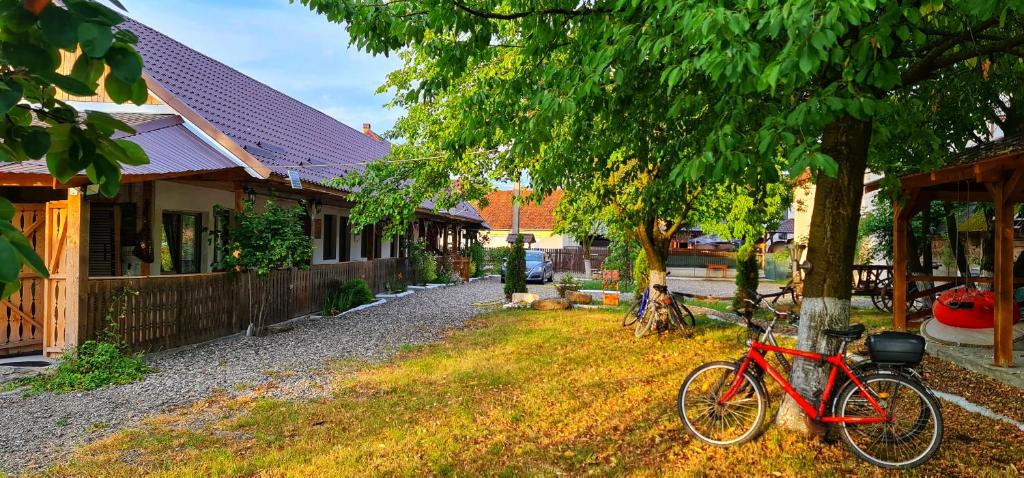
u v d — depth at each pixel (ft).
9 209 3.67
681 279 102.89
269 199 39.24
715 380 16.05
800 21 9.30
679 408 15.94
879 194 30.37
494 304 52.90
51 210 25.80
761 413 15.08
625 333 33.24
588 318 40.81
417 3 15.98
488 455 15.01
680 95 15.89
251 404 20.33
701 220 39.70
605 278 71.87
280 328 38.01
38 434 17.22
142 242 33.81
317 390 22.24
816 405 14.69
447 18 15.64
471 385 22.12
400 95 35.01
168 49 48.57
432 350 30.09
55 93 4.34
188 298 31.71
